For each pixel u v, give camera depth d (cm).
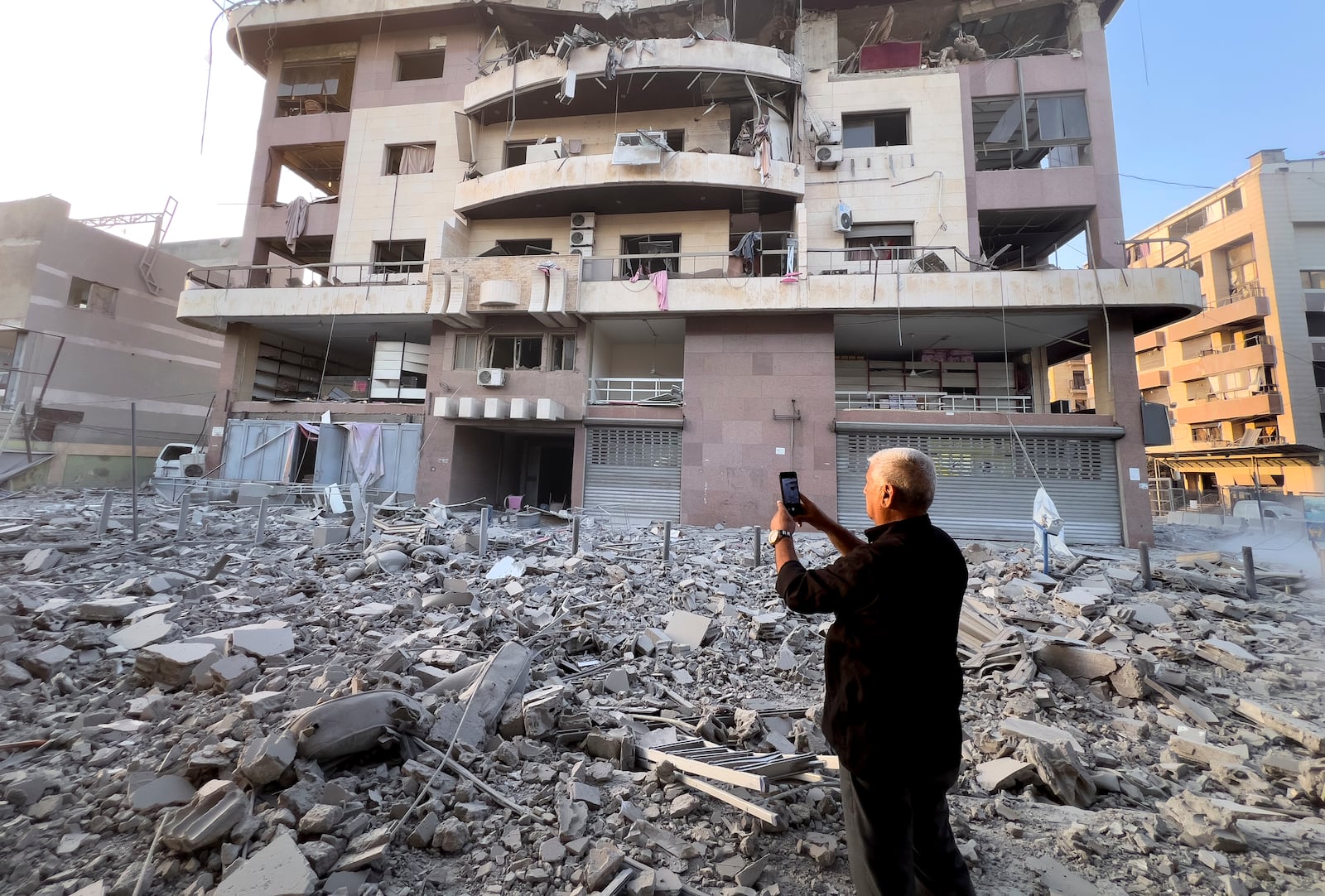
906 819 177
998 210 1678
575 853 241
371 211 1961
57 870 219
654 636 560
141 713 348
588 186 1678
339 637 513
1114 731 406
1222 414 3095
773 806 272
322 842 230
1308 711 441
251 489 1648
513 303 1672
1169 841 273
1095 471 1494
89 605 511
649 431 1702
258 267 1866
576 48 1728
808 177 1747
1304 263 2942
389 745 304
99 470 2236
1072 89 1672
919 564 188
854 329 1688
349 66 2144
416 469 1769
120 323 2369
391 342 1889
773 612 683
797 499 233
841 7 1888
